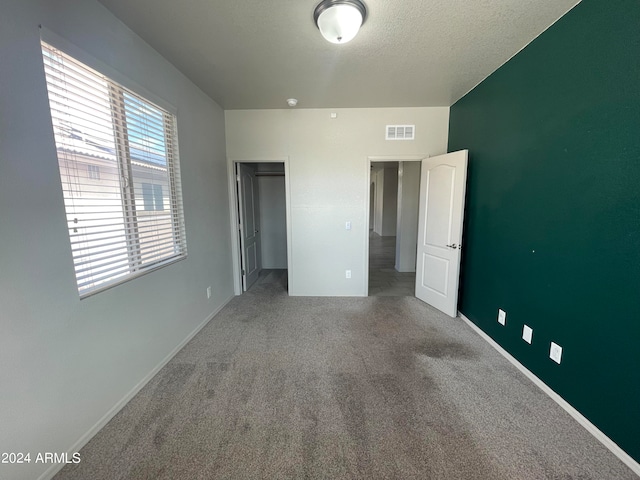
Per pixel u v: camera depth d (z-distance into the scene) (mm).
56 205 1330
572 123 1659
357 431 1572
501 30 1868
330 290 3867
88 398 1513
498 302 2438
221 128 3434
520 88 2131
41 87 1259
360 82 2711
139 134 1954
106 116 1656
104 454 1429
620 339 1392
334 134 3557
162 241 2230
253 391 1912
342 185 3650
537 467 1357
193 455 1426
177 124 2402
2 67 1103
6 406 1130
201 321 2885
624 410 1376
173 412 1719
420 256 3637
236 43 2014
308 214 3723
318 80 2664
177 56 2189
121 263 1801
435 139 3516
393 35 1923
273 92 2953
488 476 1312
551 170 1830
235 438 1529
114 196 1730
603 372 1479
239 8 1637
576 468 1352
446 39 1974
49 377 1300
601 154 1477
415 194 5016
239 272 3904
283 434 1555
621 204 1376
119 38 1734
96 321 1563
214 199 3219
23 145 1182
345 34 1682
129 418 1672
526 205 2074
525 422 1631
